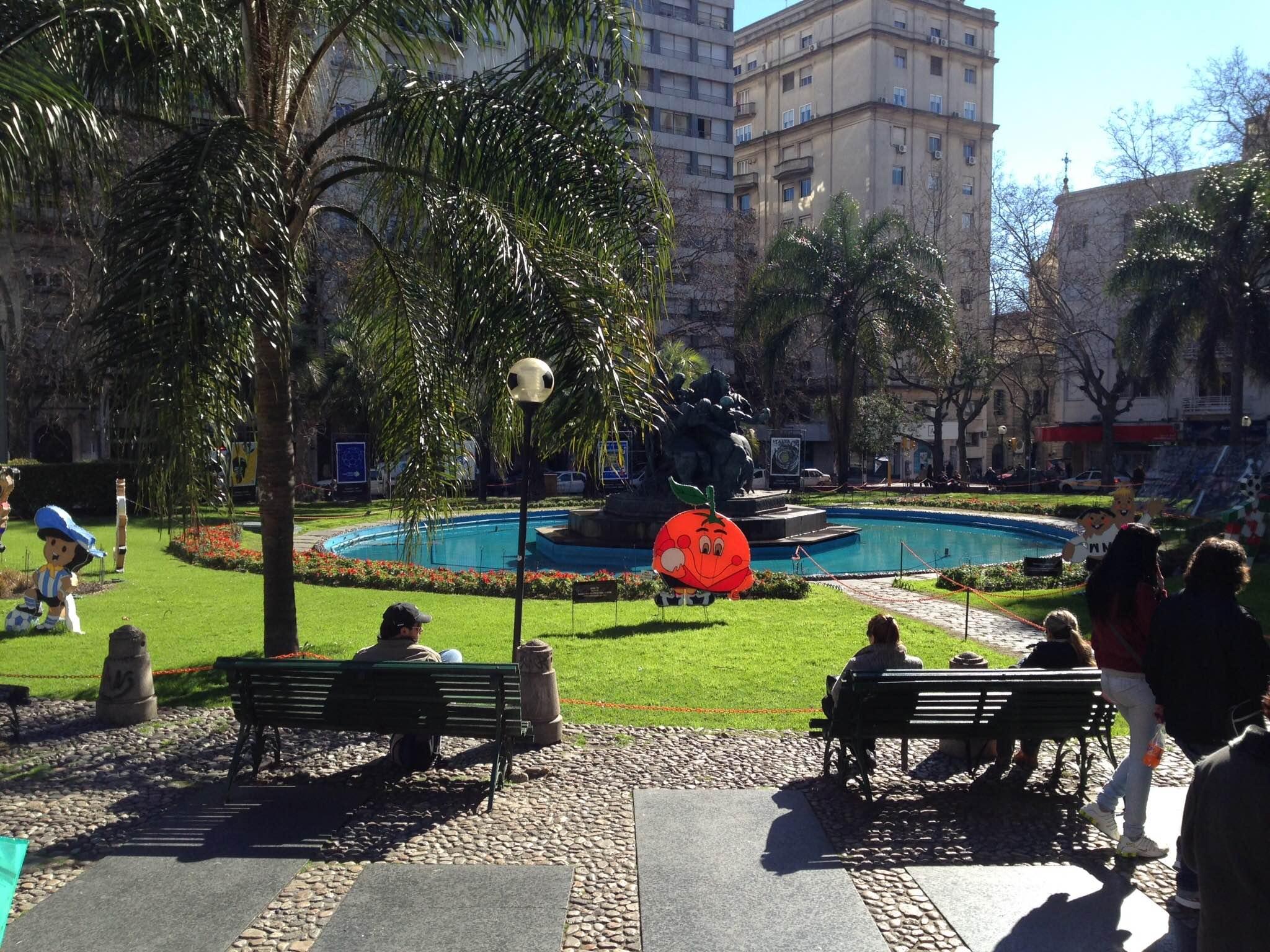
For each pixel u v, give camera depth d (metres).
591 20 7.73
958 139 59.69
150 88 7.85
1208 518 19.98
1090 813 4.63
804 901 4.12
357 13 7.73
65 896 4.18
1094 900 4.13
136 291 5.89
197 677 8.15
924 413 49.00
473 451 10.41
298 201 7.80
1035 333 42.62
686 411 20.41
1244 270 27.34
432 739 5.92
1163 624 4.08
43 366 26.91
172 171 6.36
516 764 5.92
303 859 4.56
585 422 7.11
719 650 9.15
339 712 5.41
